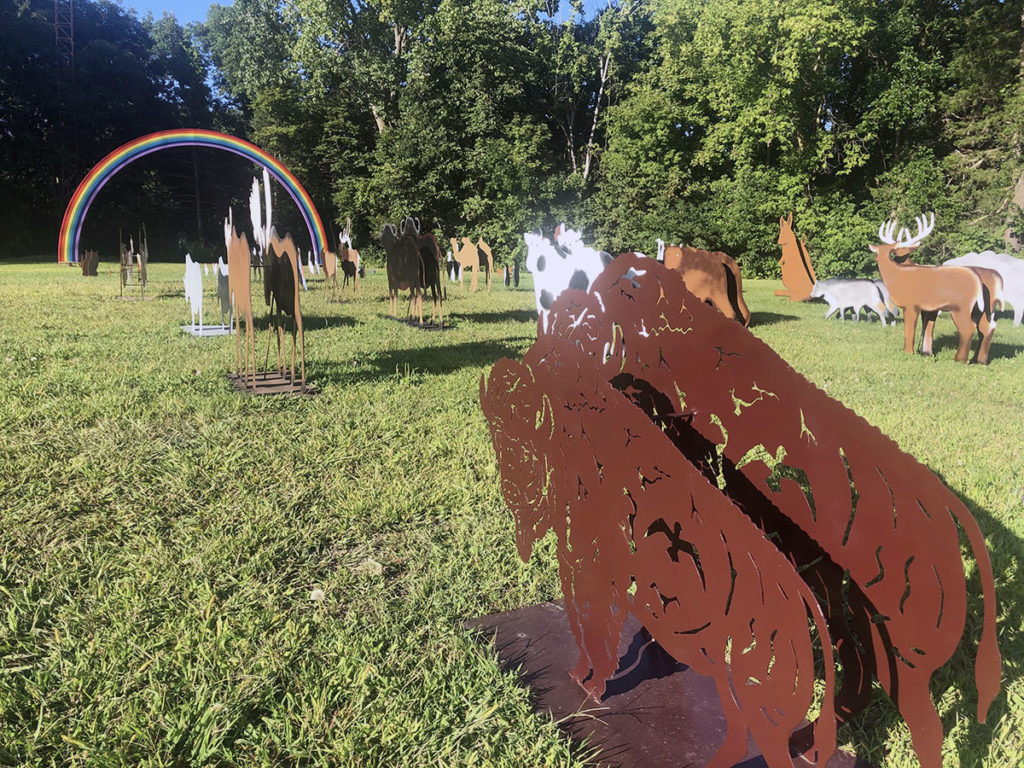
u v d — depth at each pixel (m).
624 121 35.03
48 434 4.58
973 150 22.59
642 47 39.78
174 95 52.41
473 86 37.09
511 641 2.52
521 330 10.89
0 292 15.48
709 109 34.56
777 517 1.90
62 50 46.00
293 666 2.35
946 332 11.54
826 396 1.68
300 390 6.03
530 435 2.44
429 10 36.50
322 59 35.97
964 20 23.05
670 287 2.02
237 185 53.19
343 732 2.04
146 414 5.12
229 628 2.49
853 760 1.91
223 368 6.94
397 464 4.33
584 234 35.84
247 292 5.95
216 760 1.95
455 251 22.97
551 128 43.69
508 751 1.97
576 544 2.17
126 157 14.42
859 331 11.43
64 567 2.93
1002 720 2.06
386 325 11.14
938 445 5.01
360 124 44.22
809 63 25.80
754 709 1.55
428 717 2.11
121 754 1.91
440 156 37.47
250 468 4.15
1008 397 6.65
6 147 43.81
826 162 29.92
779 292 18.47
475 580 2.99
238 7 38.75
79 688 2.18
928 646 1.49
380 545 3.29
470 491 3.91
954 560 1.43
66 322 10.28
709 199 33.72
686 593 1.71
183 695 2.18
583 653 2.24
